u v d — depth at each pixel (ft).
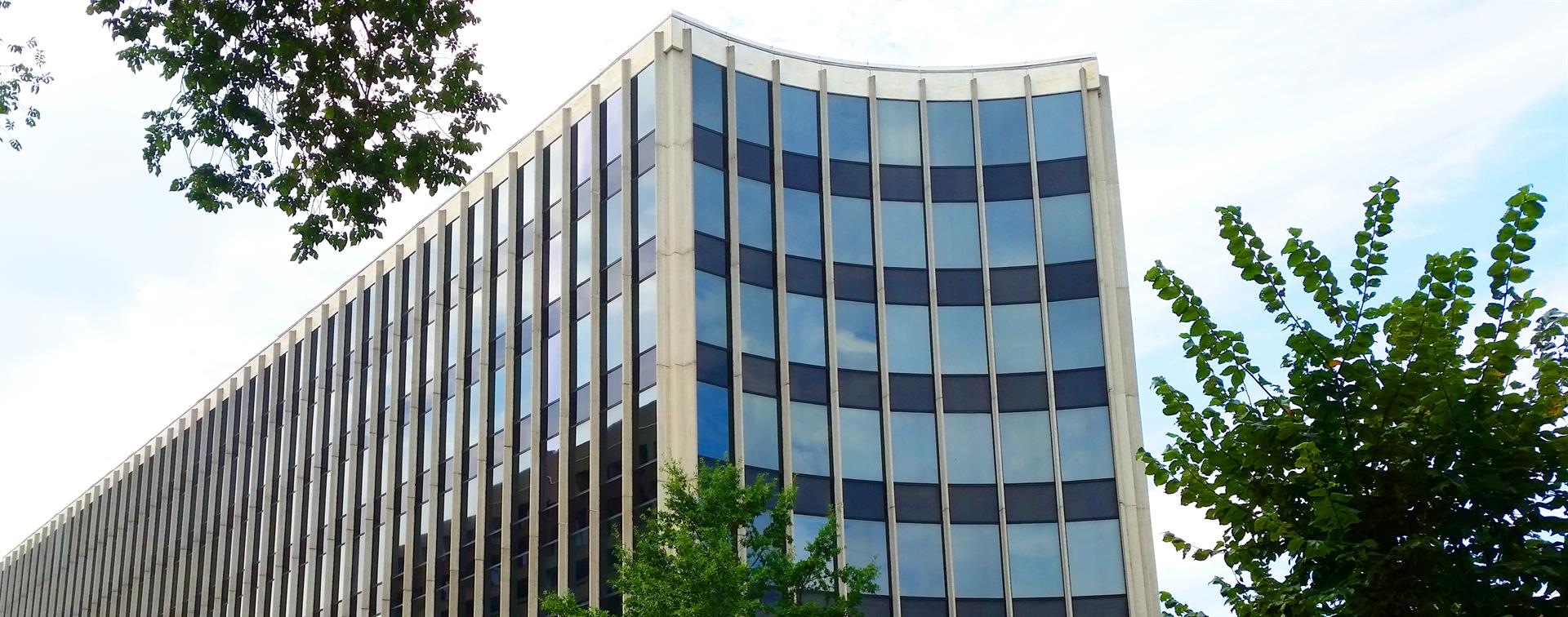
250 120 59.16
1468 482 30.76
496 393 156.97
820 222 149.07
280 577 193.36
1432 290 32.81
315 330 202.39
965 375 146.51
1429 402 31.27
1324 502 31.07
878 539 139.13
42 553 288.51
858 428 142.61
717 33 151.74
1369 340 32.58
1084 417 144.56
